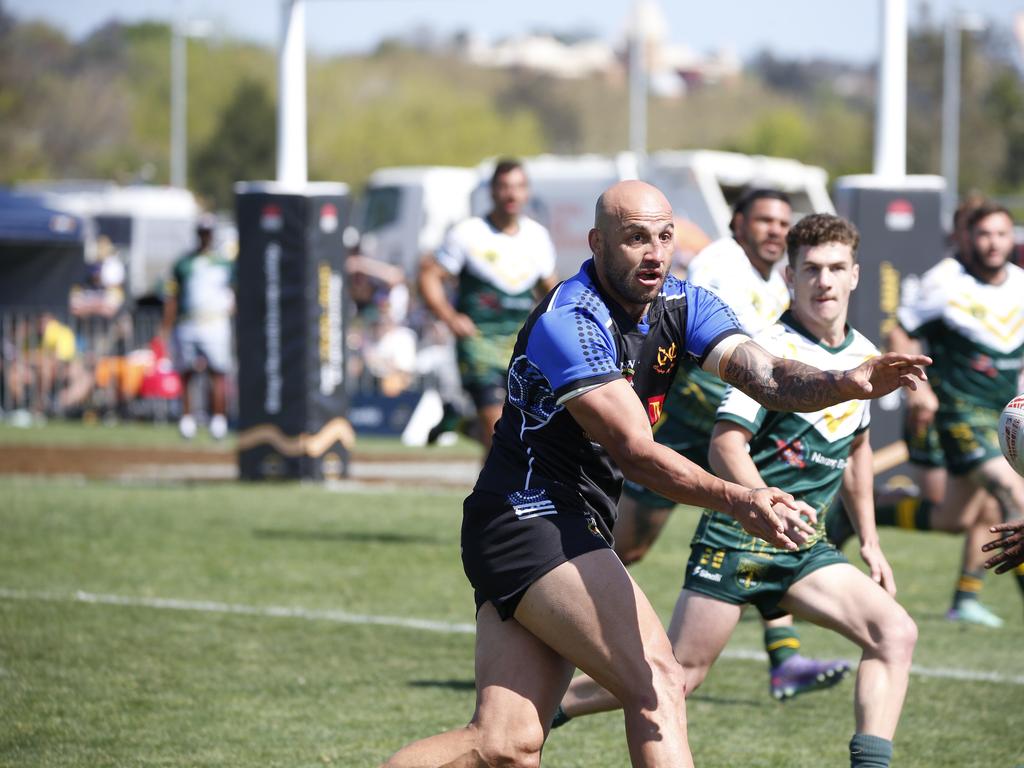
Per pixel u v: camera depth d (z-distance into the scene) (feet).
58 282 238.89
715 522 54.54
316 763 58.75
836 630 53.36
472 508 44.60
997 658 78.48
